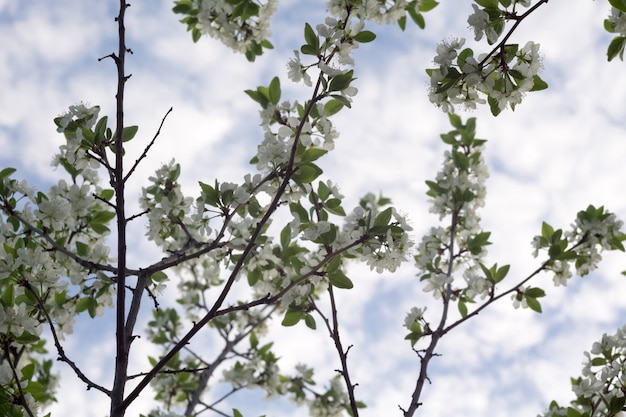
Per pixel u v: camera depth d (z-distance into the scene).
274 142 4.72
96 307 5.27
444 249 7.22
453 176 7.40
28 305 4.45
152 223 5.21
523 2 3.93
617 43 4.50
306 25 4.46
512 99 3.91
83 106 4.43
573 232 6.41
